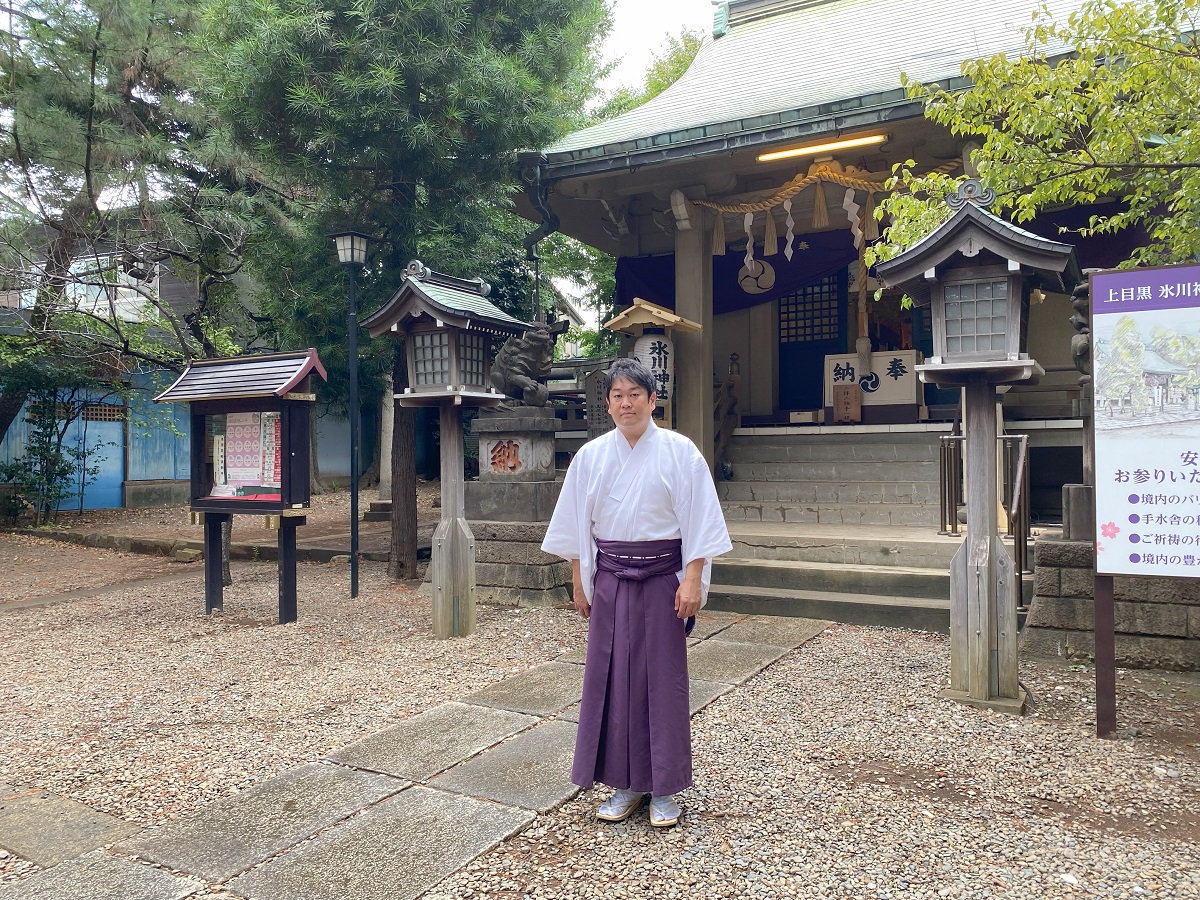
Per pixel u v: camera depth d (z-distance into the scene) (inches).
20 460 489.1
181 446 622.8
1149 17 172.2
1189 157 175.0
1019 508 195.5
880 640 198.8
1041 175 190.1
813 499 309.7
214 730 145.0
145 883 93.5
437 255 296.4
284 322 319.0
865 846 98.3
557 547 112.0
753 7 444.5
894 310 421.7
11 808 115.0
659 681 104.5
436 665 185.6
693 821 105.8
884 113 248.1
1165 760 124.7
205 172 384.5
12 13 361.7
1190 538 132.1
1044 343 343.9
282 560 233.5
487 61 271.3
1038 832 101.7
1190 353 133.3
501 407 262.2
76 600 290.0
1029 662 180.1
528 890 90.2
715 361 442.3
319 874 94.2
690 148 280.1
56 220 384.2
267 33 251.3
